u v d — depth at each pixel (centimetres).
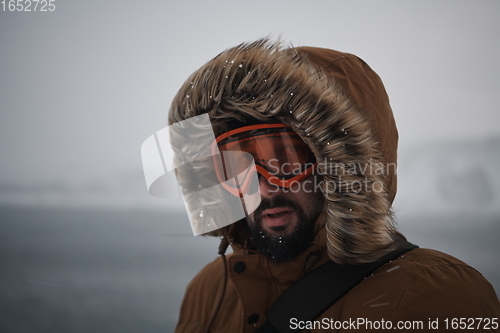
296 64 65
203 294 88
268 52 68
